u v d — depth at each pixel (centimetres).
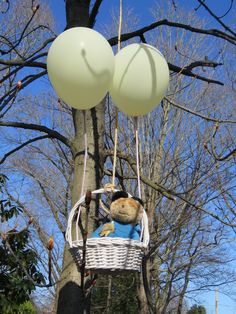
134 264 296
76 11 503
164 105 1201
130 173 1145
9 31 1013
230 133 1080
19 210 700
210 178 1127
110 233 313
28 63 470
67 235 312
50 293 1277
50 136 489
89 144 458
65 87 305
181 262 1357
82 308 391
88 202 236
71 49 297
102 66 299
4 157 509
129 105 333
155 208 1156
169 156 1221
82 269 266
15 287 675
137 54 325
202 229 1291
